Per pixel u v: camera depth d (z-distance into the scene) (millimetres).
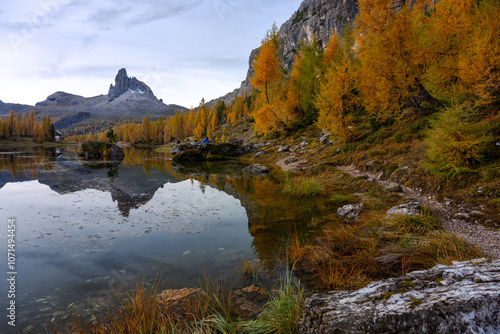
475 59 9023
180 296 3455
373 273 4004
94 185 12383
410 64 11438
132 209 8312
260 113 26359
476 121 8875
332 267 4277
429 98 12211
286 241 5676
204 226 6719
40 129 90625
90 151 34156
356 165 12898
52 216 7441
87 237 5844
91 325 2867
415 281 2244
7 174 15875
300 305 2869
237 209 8406
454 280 2078
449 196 7254
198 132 70688
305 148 20547
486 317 1422
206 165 23203
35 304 3318
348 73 15141
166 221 7117
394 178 9961
